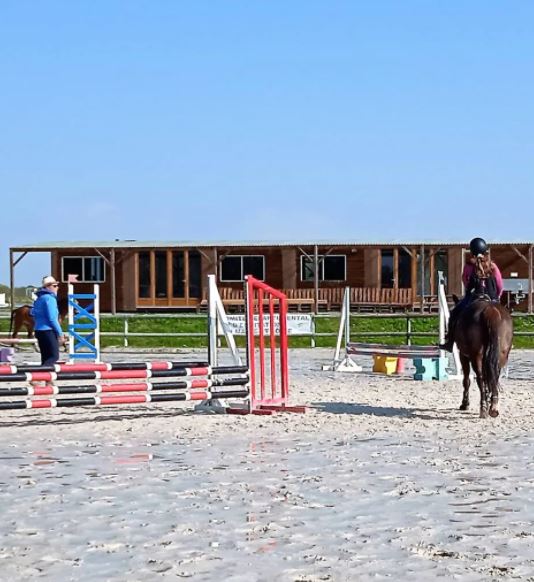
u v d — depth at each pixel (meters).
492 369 14.42
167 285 48.81
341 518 8.05
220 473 10.24
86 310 26.59
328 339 37.47
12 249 48.72
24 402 14.26
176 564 6.68
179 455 11.56
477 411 16.14
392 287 48.03
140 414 15.91
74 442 12.74
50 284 17.52
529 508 8.44
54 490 9.34
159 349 34.47
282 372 17.17
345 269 48.22
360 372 25.08
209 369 15.98
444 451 11.75
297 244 47.22
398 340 36.03
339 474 10.13
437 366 22.81
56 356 17.53
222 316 16.86
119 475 10.16
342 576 6.38
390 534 7.51
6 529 7.75
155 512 8.32
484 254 15.47
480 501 8.74
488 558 6.80
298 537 7.42
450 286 47.56
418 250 47.75
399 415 15.61
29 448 12.20
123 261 49.00
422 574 6.42
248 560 6.77
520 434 13.28
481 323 14.38
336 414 15.73
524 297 47.50
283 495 9.03
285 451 11.84
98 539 7.41
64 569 6.61
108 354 31.98
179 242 49.88
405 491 9.20
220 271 48.91
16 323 32.19
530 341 36.88
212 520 8.00
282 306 17.09
